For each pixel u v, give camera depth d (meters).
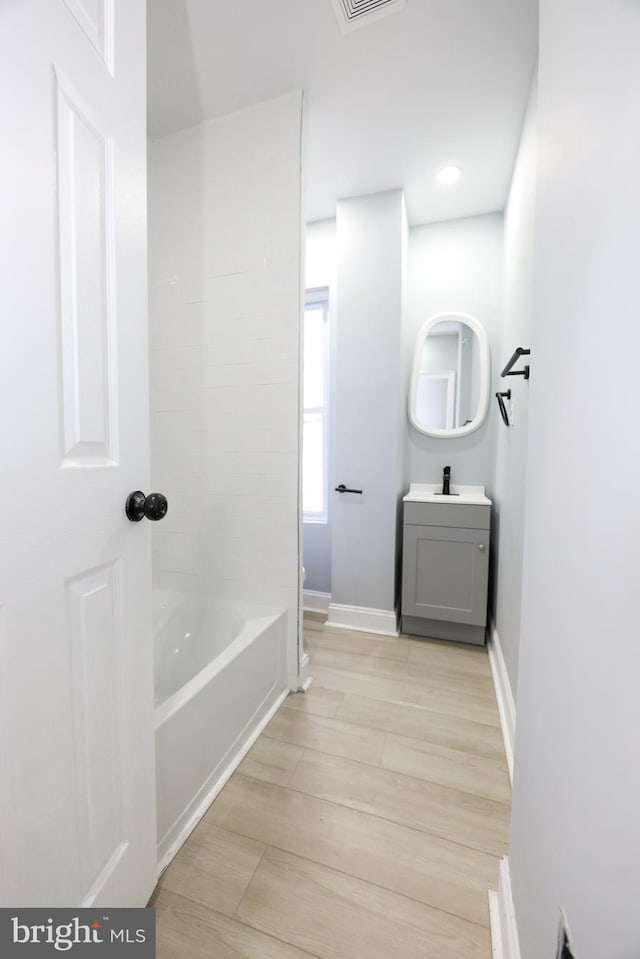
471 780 1.24
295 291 1.59
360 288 2.24
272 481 1.70
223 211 1.67
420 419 2.49
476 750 1.37
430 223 2.45
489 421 2.38
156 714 1.02
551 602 0.61
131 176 0.72
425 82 1.48
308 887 0.92
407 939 0.82
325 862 0.98
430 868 0.97
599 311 0.45
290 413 1.64
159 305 1.79
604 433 0.43
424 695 1.69
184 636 1.77
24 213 0.50
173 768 1.03
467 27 1.27
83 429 0.62
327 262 2.51
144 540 0.79
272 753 1.35
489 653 2.05
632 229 0.37
